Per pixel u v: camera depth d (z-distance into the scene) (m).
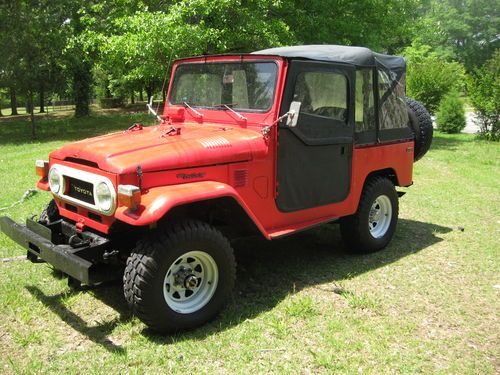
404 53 24.73
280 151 4.41
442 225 6.70
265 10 11.82
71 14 16.61
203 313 3.81
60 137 17.16
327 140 4.77
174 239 3.55
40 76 15.88
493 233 6.35
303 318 4.02
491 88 16.16
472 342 3.73
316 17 13.27
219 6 10.73
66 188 4.18
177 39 10.41
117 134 4.55
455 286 4.71
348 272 5.00
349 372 3.32
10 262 5.04
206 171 3.97
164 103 5.36
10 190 7.88
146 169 3.65
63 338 3.69
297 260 5.32
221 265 3.85
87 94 25.53
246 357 3.46
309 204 4.77
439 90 19.08
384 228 5.73
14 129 19.88
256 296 4.42
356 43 13.82
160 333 3.73
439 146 14.62
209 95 4.87
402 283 4.76
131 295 3.54
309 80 4.53
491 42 54.34
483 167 10.98
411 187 8.88
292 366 3.38
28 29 15.56
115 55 11.93
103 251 3.83
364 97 5.16
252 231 4.24
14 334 3.72
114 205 3.63
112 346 3.58
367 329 3.86
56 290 4.46
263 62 4.42
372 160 5.36
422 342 3.71
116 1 13.52
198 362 3.41
